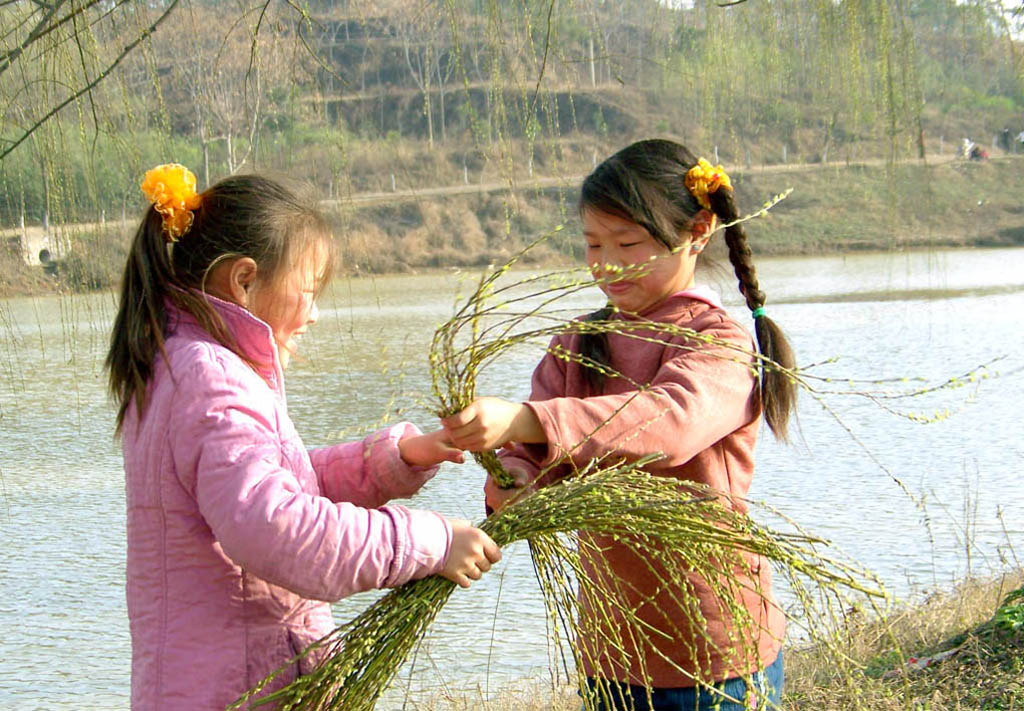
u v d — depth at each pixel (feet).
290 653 6.52
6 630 19.99
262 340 6.61
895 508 24.49
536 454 7.39
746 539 6.79
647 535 6.81
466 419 6.59
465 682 15.39
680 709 7.43
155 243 6.68
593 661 7.13
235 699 6.28
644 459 6.92
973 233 102.58
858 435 32.01
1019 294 72.33
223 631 6.31
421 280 73.67
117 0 10.44
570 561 7.16
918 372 43.55
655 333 7.80
